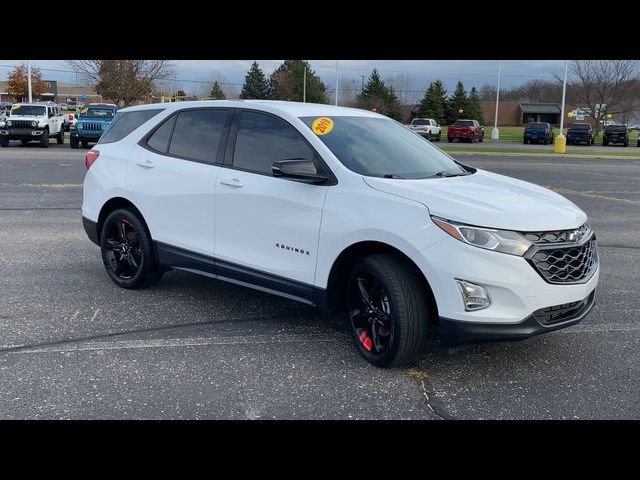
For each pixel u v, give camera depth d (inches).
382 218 164.1
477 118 3516.2
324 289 178.7
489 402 154.0
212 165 209.9
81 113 1160.8
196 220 212.1
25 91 2682.1
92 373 166.2
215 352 182.4
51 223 378.9
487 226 153.6
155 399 152.3
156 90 2198.6
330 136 190.5
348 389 159.8
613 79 2213.3
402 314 161.6
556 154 1341.0
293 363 175.3
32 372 166.1
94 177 249.3
